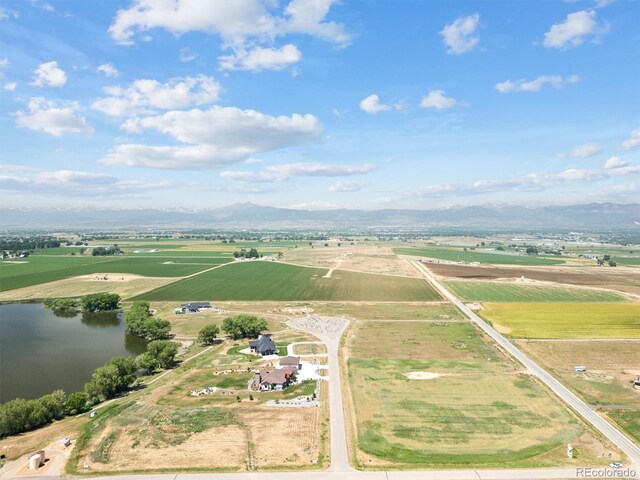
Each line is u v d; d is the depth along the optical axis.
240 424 83.00
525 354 126.31
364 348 132.38
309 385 102.69
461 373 110.44
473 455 72.06
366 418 85.56
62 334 153.75
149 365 114.25
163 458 71.38
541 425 82.88
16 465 69.69
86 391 96.88
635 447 75.44
